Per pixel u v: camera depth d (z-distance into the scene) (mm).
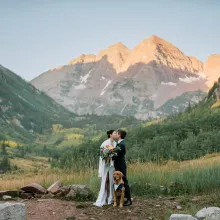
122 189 9414
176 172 14281
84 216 8539
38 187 11008
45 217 8422
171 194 11742
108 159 9688
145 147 76312
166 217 8289
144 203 9969
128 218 8414
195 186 12055
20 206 7406
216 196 10727
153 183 12539
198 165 15617
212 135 74125
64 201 10195
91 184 12391
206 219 7719
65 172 15039
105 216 8562
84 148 86938
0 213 7109
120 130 9820
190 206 9477
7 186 14070
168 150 67812
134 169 15164
